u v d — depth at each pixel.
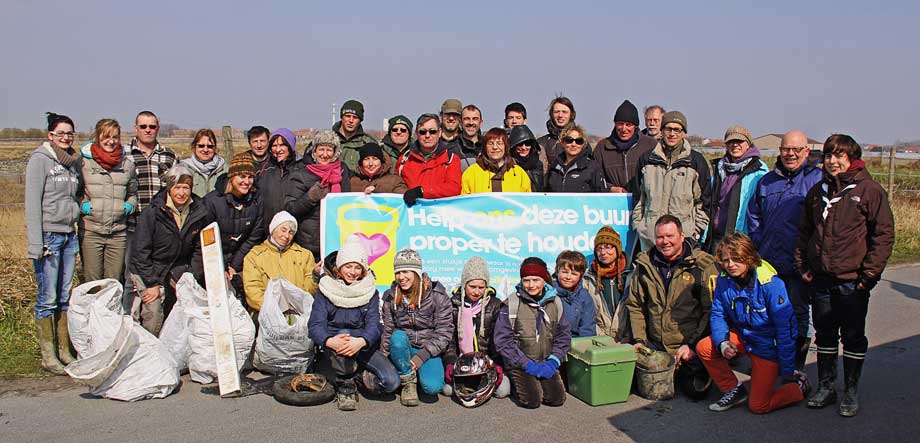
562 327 5.70
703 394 5.66
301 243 7.17
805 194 6.18
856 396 5.31
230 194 6.51
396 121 8.02
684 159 6.78
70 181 6.45
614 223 7.46
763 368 5.29
